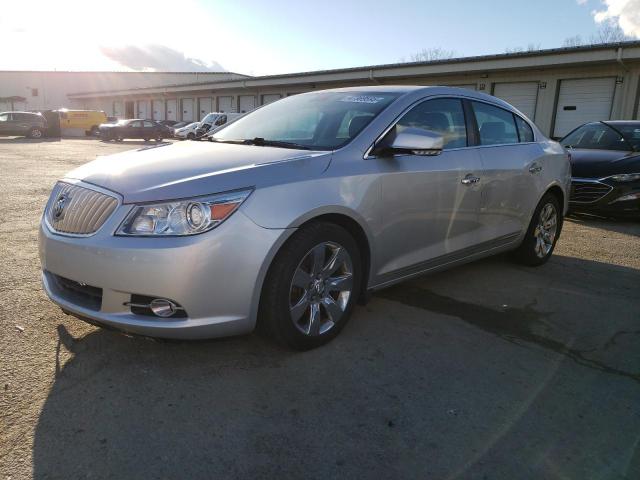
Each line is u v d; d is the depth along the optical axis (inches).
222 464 85.5
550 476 85.0
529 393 109.5
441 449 90.8
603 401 107.5
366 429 95.7
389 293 165.9
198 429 94.0
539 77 799.1
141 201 104.3
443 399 106.1
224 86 1423.5
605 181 289.1
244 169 111.9
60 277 117.6
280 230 109.6
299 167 117.3
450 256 159.0
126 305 105.1
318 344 125.1
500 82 848.9
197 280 102.5
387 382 111.8
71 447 88.0
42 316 137.9
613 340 136.8
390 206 133.3
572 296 169.3
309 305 121.3
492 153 168.9
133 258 101.3
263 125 157.9
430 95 153.2
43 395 102.5
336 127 139.7
